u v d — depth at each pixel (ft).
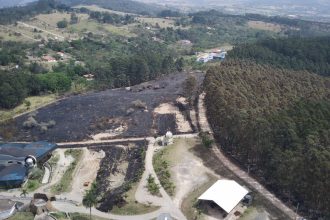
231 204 405.18
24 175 476.13
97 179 494.18
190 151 537.65
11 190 464.24
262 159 464.24
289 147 427.74
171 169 489.67
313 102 536.42
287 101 561.43
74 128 638.53
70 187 473.67
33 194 453.99
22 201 437.99
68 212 413.59
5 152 520.83
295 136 429.79
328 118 476.13
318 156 387.14
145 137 597.52
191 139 577.43
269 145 444.96
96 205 428.15
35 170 495.41
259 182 461.78
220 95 584.81
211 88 640.58
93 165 531.50
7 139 606.96
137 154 542.98
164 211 410.52
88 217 403.75
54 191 463.01
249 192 437.58
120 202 427.74
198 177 472.85
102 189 467.11
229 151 538.06
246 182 460.55
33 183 477.36
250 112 501.56
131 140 590.55
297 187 406.00
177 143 563.89
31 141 599.98
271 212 407.44
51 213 407.85
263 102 568.00
